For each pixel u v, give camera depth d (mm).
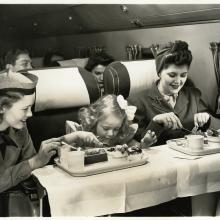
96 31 1714
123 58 1806
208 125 2090
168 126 1961
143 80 1846
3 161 1550
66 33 1646
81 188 1367
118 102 1781
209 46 1995
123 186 1449
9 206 1581
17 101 1541
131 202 1482
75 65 1681
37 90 1577
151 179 1516
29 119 1581
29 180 1594
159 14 1813
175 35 1905
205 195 1938
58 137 1656
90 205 1395
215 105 2094
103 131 1762
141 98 1854
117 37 1770
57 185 1361
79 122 1695
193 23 1920
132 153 1558
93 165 1498
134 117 1843
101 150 1595
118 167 1519
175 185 1592
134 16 1774
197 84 2010
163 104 1926
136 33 1816
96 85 1719
